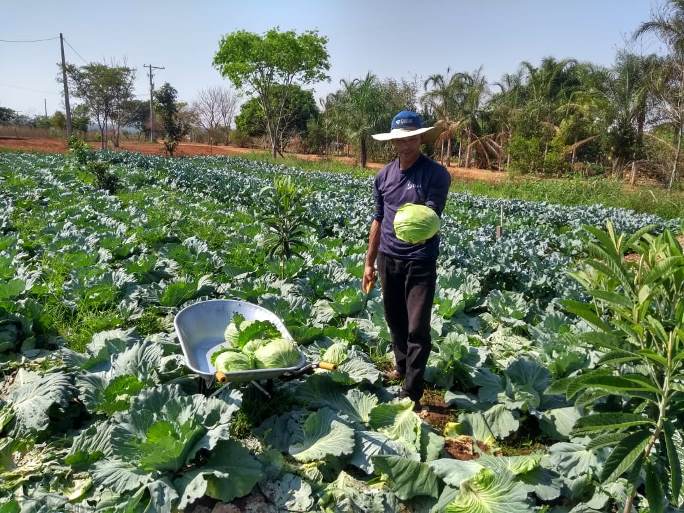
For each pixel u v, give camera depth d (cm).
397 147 446
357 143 3881
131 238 952
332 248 1011
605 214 1719
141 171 2228
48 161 2497
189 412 360
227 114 7450
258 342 428
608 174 3484
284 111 5584
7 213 1160
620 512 342
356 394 454
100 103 4903
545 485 356
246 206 1662
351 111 3734
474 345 608
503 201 1923
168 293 671
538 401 440
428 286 448
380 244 477
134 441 344
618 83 3259
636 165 3306
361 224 1289
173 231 1120
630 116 3206
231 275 793
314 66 4588
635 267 337
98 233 966
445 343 510
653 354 268
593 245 311
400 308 489
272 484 367
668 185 2817
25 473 371
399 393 481
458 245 1038
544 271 861
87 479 366
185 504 319
